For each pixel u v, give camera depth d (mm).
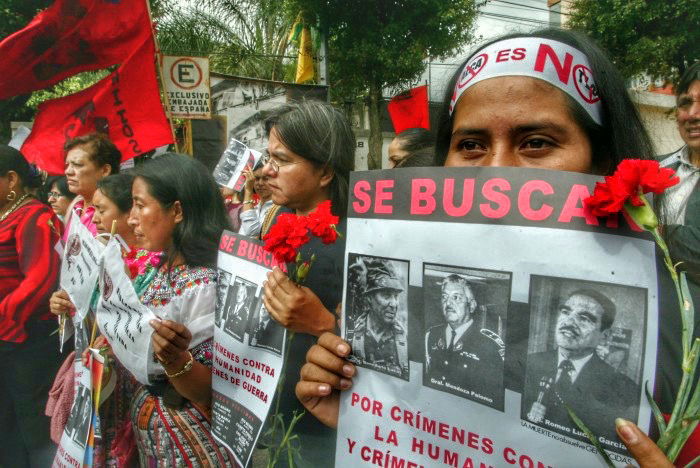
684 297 633
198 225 1614
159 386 1533
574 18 8078
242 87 7328
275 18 10289
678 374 709
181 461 1447
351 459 905
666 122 7699
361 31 9266
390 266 863
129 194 2039
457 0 9062
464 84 936
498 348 745
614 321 673
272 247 1057
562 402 694
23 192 2467
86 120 3479
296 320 1088
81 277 1634
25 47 3383
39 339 2361
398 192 855
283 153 1575
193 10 9406
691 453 702
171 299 1510
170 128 3604
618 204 637
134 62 3500
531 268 725
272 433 1277
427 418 818
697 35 7336
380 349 879
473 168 777
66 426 1780
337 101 11148
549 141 855
